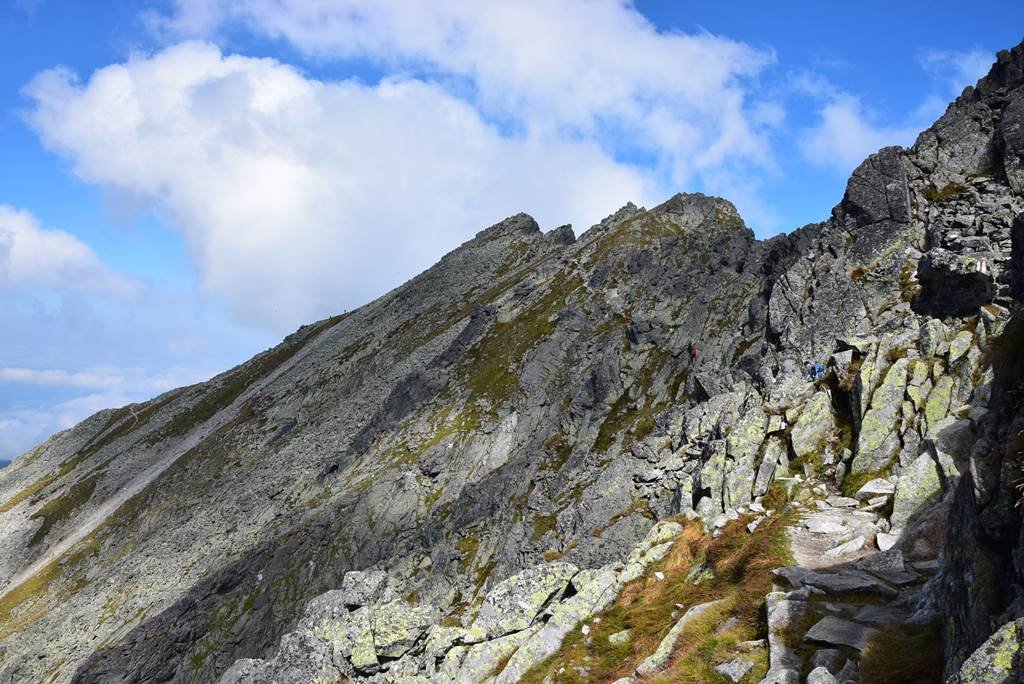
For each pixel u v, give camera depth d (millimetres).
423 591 69750
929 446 26922
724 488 34375
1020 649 10297
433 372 110188
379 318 182250
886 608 19094
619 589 28406
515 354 104812
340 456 105562
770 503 31047
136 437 181125
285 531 90625
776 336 51031
